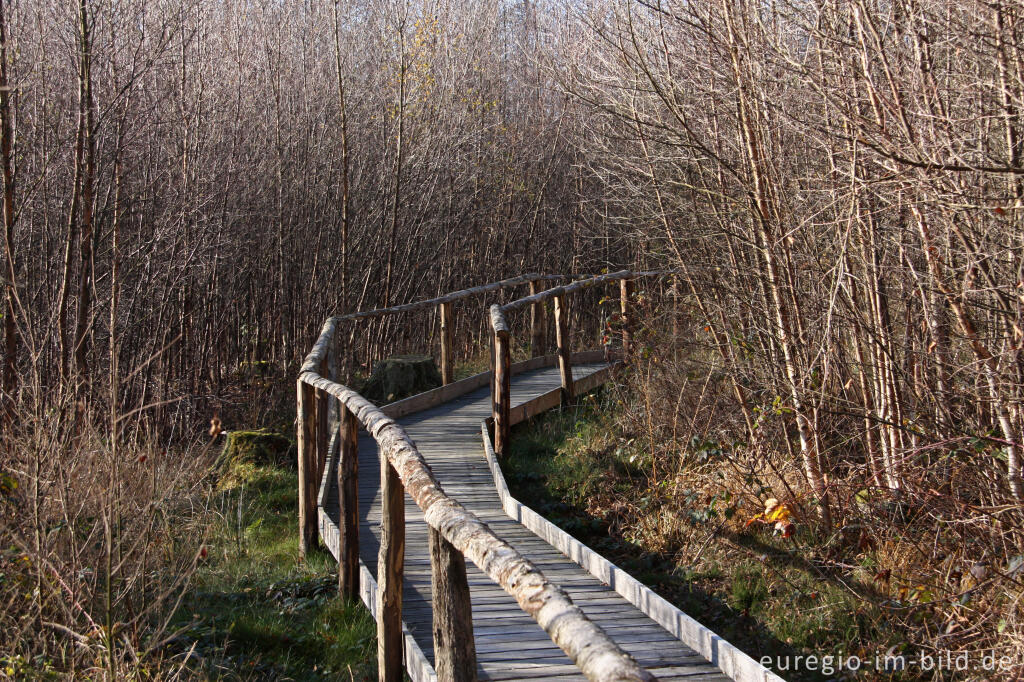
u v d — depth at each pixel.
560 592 2.01
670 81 6.37
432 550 2.97
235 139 13.75
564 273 18.52
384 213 15.23
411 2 15.69
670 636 4.24
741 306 6.57
